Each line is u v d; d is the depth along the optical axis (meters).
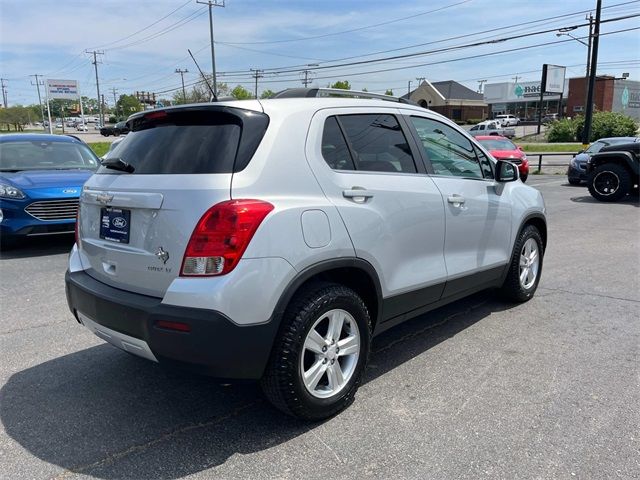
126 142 3.48
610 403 3.35
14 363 4.05
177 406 3.40
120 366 4.00
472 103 85.06
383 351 4.23
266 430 3.11
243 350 2.73
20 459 2.85
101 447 2.96
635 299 5.45
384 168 3.57
